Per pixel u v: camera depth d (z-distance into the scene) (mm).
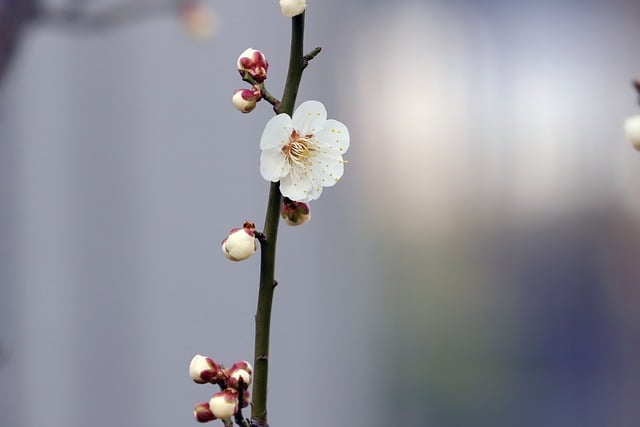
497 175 1661
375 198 1635
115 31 1526
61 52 1514
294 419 1585
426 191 1644
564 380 1660
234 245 729
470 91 1660
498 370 1657
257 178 1572
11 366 1485
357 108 1627
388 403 1626
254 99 739
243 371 739
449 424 1635
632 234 1659
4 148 1489
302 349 1594
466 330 1654
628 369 1657
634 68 1661
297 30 735
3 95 1378
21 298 1508
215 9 1515
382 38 1638
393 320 1635
